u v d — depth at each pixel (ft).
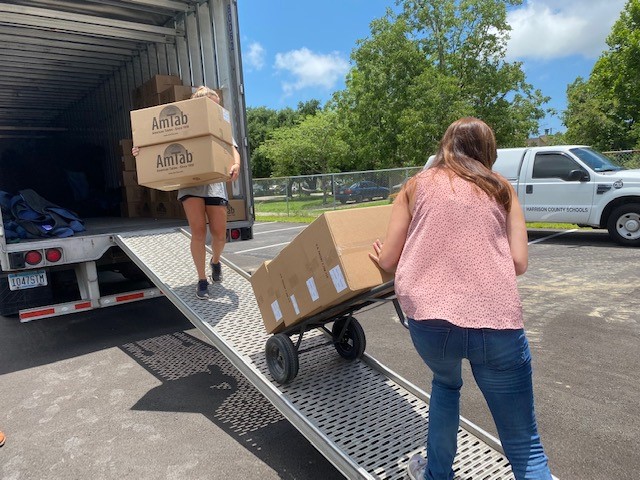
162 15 20.44
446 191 6.19
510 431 6.15
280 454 9.05
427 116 64.69
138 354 14.46
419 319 5.87
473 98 70.79
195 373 12.98
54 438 9.79
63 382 12.58
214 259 13.79
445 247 6.00
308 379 9.74
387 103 73.26
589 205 28.37
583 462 8.29
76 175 28.45
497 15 68.85
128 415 10.69
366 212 8.32
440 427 6.55
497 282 5.82
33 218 14.92
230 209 18.03
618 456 8.44
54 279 15.51
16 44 21.63
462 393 11.11
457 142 6.66
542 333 14.46
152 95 20.76
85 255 14.71
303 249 8.56
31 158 30.58
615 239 27.96
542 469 6.02
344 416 8.47
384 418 8.45
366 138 77.41
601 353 12.83
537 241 31.14
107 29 19.26
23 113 34.30
